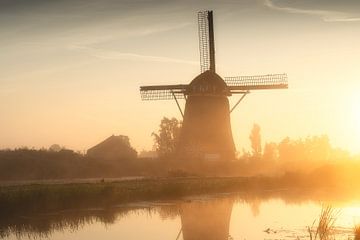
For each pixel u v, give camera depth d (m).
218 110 85.62
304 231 31.78
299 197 54.72
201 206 47.31
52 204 44.31
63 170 84.56
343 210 41.09
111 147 107.81
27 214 42.06
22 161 82.81
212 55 87.44
